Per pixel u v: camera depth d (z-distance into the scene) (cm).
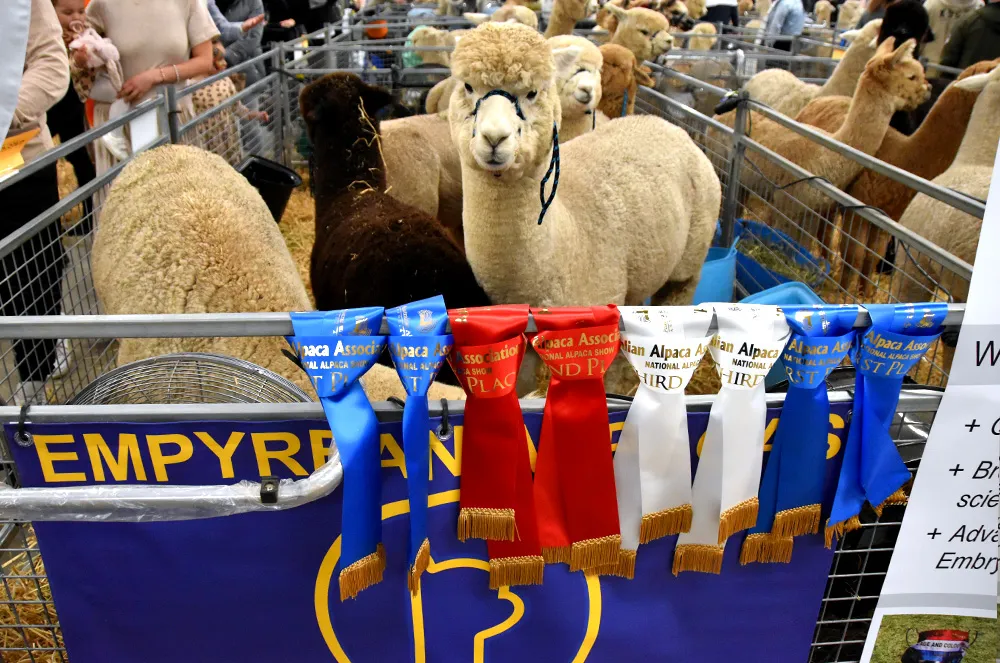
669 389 154
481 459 154
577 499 160
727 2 1364
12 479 184
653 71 792
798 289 368
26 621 238
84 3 461
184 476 158
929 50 809
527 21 743
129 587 166
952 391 162
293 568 165
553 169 330
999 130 452
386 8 1491
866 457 162
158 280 277
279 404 154
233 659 175
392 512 163
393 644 175
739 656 187
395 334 145
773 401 166
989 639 188
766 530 171
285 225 609
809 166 534
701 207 409
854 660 221
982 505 173
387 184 469
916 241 307
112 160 456
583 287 339
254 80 769
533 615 174
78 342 366
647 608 177
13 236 283
